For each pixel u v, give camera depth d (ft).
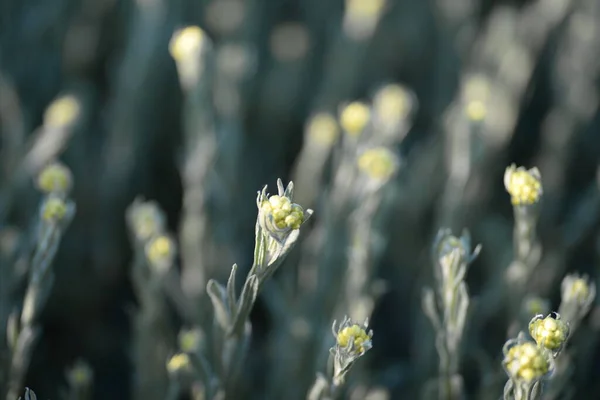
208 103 2.08
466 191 2.14
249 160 2.72
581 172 2.84
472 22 2.95
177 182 2.72
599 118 2.86
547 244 2.47
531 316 1.89
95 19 2.89
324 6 3.17
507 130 2.53
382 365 2.36
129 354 2.20
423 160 2.46
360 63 2.70
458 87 2.85
